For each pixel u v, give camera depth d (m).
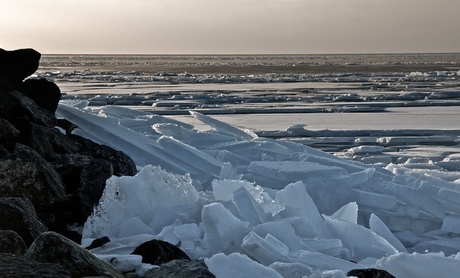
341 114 28.94
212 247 5.73
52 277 3.98
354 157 16.00
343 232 6.44
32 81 9.20
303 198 6.83
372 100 37.69
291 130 22.59
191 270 4.59
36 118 8.32
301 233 6.31
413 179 8.39
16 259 4.17
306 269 4.95
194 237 5.96
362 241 6.31
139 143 9.35
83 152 7.97
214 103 36.41
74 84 55.97
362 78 66.81
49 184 6.38
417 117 27.38
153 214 6.45
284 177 8.30
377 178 8.45
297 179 8.25
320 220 6.72
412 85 53.97
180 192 6.71
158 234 6.07
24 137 7.45
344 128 23.69
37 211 6.31
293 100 37.59
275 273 4.73
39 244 4.45
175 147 9.25
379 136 22.11
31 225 5.30
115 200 6.44
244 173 8.91
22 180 6.30
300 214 6.72
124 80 63.19
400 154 16.95
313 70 97.19
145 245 5.39
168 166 8.94
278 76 70.50
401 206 8.00
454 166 14.50
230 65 133.00
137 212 6.41
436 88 49.75
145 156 9.11
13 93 8.33
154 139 10.59
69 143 7.96
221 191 6.73
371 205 8.03
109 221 6.33
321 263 5.43
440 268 5.11
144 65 137.62
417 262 5.16
